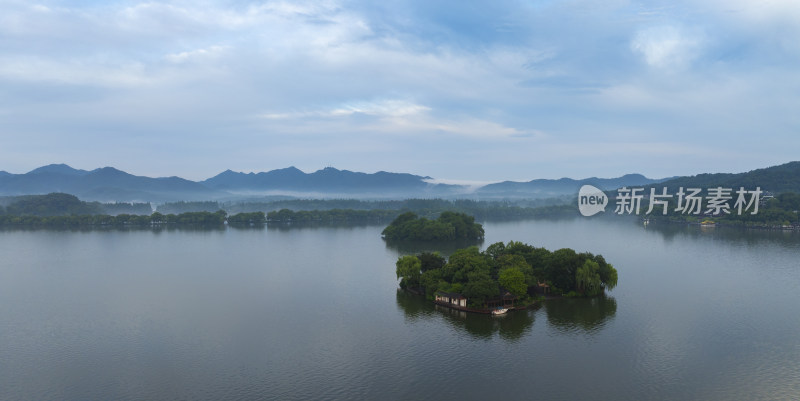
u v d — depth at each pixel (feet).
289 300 590.96
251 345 437.58
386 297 600.39
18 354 420.36
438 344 433.89
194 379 368.07
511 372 375.86
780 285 650.84
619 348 422.41
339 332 469.57
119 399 337.72
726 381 359.25
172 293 634.43
